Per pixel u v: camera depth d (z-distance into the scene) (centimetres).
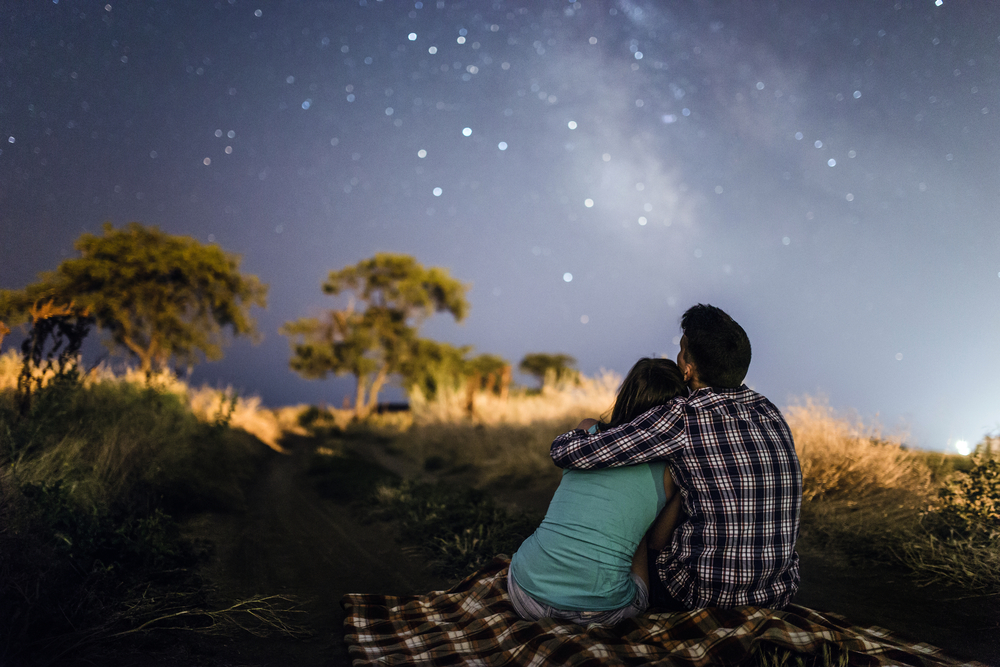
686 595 215
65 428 477
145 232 1580
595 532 214
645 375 233
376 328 2934
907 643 214
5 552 245
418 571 374
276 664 226
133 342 1544
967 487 364
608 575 213
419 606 268
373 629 247
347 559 398
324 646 246
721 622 203
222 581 323
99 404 600
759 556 203
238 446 938
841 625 225
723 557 205
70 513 308
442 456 966
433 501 521
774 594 210
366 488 653
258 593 311
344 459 956
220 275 1645
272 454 1120
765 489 204
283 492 679
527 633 212
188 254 1563
